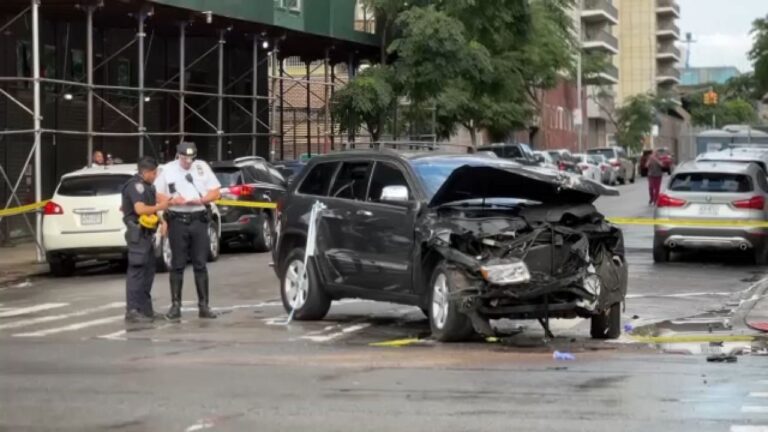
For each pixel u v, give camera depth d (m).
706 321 13.16
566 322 13.18
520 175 10.91
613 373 9.55
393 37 37.44
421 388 8.87
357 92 35.31
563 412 7.91
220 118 28.64
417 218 11.67
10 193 24.42
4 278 19.16
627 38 121.62
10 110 25.61
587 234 11.30
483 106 42.78
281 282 13.77
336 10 34.78
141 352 10.95
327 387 8.95
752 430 7.31
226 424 7.66
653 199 36.81
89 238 18.77
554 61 50.75
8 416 7.99
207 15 26.47
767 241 19.88
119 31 29.59
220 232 22.20
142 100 24.81
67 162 28.00
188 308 14.59
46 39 27.03
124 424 7.71
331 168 13.25
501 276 10.74
